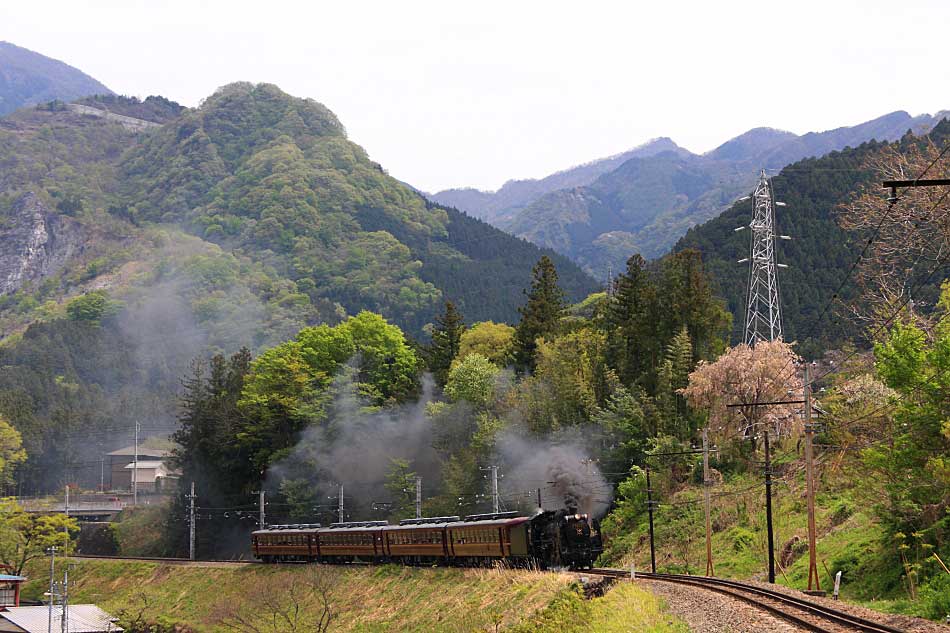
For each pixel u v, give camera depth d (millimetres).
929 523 43000
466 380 99125
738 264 138500
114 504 132875
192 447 116688
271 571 84562
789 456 77750
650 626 32094
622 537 77312
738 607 33469
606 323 107188
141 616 82438
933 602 31328
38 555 104000
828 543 54906
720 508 73000
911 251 71125
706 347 97062
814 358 106500
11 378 188375
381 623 62375
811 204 131250
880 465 44000
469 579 60969
